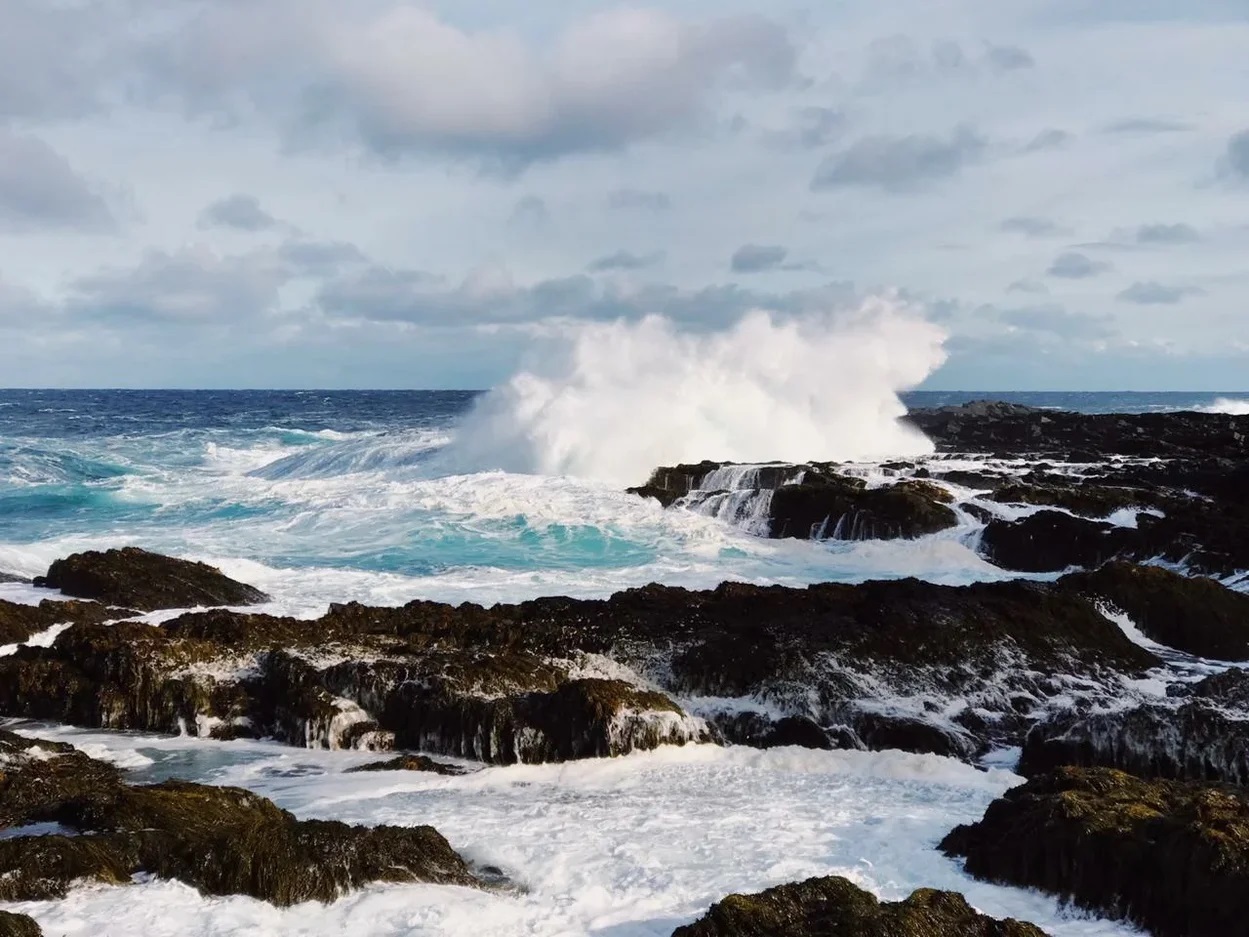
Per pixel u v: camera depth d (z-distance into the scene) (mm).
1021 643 14383
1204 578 16812
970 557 23062
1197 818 7750
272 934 6867
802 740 12469
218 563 20891
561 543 24422
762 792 10562
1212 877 7273
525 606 15766
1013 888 8094
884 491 25547
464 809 9891
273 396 162875
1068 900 7848
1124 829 7910
